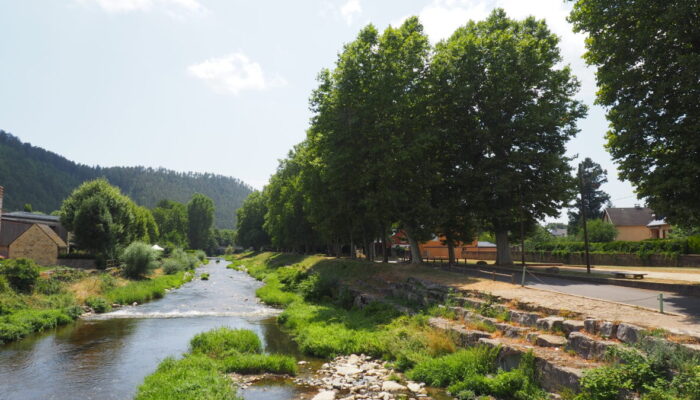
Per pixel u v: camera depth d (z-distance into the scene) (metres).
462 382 11.63
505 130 31.38
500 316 14.59
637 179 18.70
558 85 32.81
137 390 12.30
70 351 16.88
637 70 17.75
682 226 18.22
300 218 64.12
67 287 29.39
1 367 14.67
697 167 15.66
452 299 18.30
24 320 20.33
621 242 40.44
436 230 34.81
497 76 30.98
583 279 23.64
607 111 19.70
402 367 14.00
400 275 28.55
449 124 31.88
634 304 14.41
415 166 29.81
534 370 10.62
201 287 42.38
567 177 32.31
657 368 8.46
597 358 9.95
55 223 62.44
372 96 28.53
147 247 42.78
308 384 12.95
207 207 150.62
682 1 16.00
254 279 52.50
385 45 30.22
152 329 21.22
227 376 13.26
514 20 34.88
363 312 23.05
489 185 31.19
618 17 18.02
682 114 16.97
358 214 35.50
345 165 29.59
